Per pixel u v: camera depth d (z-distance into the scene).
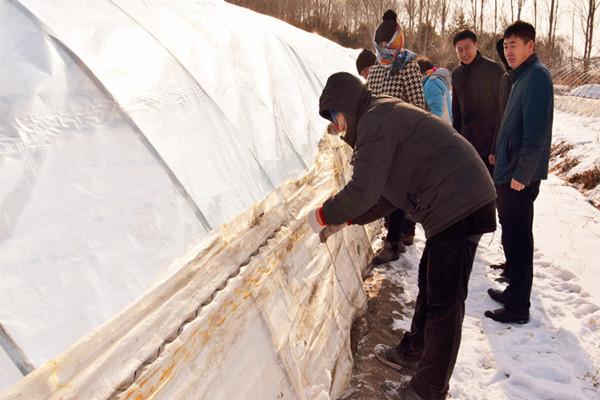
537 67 3.00
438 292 2.24
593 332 3.21
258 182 2.09
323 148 3.02
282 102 2.80
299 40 4.25
